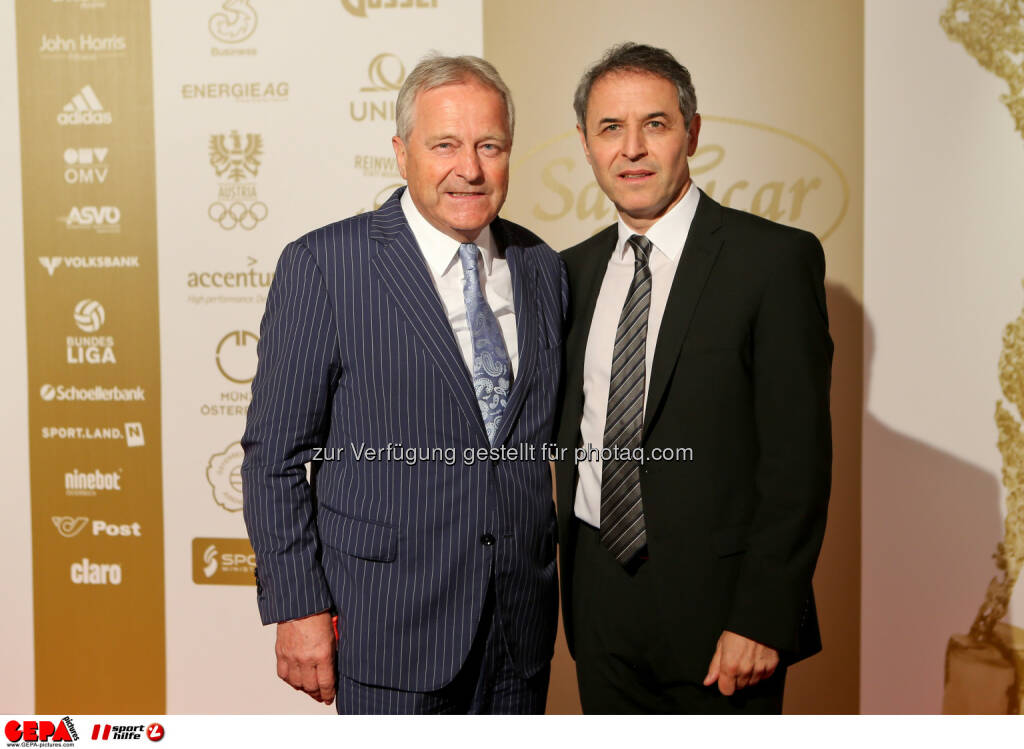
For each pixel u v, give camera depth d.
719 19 2.26
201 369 2.45
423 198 1.51
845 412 2.31
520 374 1.55
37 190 2.47
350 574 1.50
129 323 2.47
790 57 2.25
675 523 1.54
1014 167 2.23
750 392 1.54
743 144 2.28
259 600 1.55
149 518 2.49
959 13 2.21
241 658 2.48
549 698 2.47
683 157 1.64
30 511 2.52
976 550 2.30
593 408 1.66
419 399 1.49
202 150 2.41
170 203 2.43
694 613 1.54
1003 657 2.31
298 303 1.51
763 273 1.52
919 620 2.33
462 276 1.57
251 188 2.40
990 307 2.26
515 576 1.54
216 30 2.38
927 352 2.28
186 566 2.48
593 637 1.68
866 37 2.23
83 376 2.48
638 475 1.57
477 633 1.52
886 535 2.32
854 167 2.26
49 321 2.49
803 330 1.49
